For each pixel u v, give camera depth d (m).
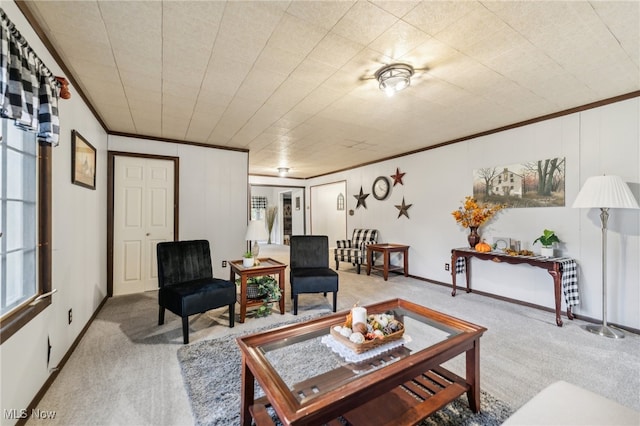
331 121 3.45
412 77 2.36
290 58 2.07
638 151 2.62
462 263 3.95
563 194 3.12
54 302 1.90
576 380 1.88
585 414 1.04
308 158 5.69
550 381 1.87
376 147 4.77
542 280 3.29
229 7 1.55
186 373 1.95
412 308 2.13
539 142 3.31
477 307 3.36
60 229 2.03
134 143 3.98
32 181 1.70
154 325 2.80
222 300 2.67
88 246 2.81
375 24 1.70
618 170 2.73
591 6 1.56
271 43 1.89
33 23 1.60
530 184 3.39
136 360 2.12
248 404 1.46
